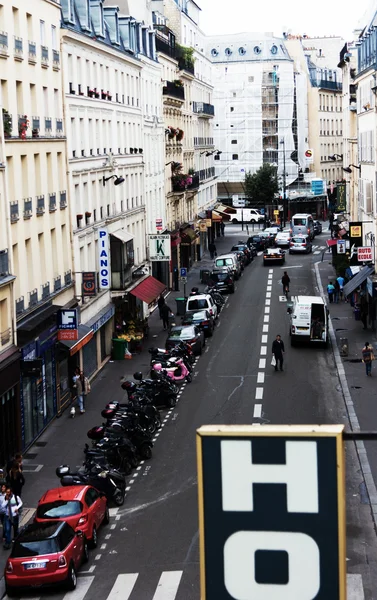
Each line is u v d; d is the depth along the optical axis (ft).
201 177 322.14
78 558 71.15
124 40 190.90
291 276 254.06
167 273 236.02
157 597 65.77
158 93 232.53
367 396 126.21
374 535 76.38
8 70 108.47
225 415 118.83
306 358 152.76
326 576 20.61
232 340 170.50
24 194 115.14
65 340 122.01
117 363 154.30
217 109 434.30
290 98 430.20
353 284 184.34
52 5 129.59
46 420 115.85
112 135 175.22
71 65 143.13
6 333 100.78
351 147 285.84
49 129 127.03
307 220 349.82
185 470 97.25
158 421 114.73
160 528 80.79
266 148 433.89
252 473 20.86
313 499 20.67
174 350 145.79
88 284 136.98
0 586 70.69
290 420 115.03
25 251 113.70
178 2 305.12
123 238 163.12
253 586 20.99
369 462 97.71
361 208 220.43
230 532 21.01
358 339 167.43
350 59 284.20
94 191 157.69
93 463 90.33
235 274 248.93
